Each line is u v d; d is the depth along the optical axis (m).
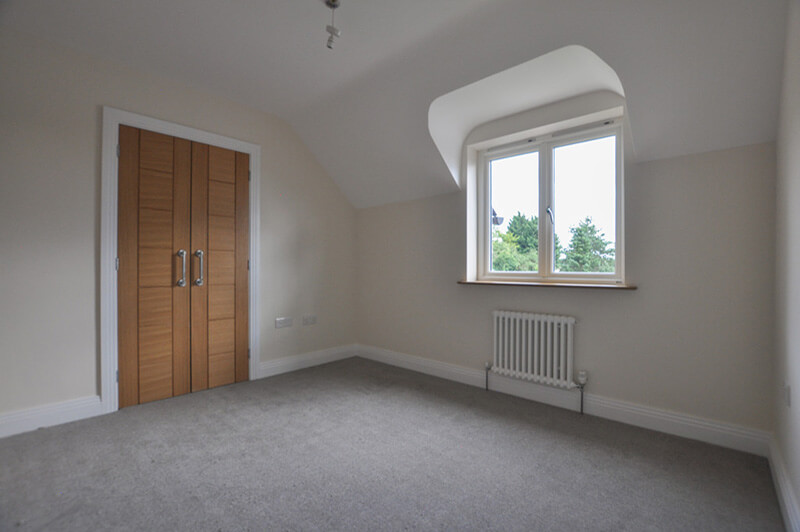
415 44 2.41
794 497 1.49
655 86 2.10
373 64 2.67
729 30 1.76
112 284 2.68
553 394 2.86
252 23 2.26
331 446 2.18
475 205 3.49
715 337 2.21
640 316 2.48
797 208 1.50
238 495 1.71
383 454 2.09
